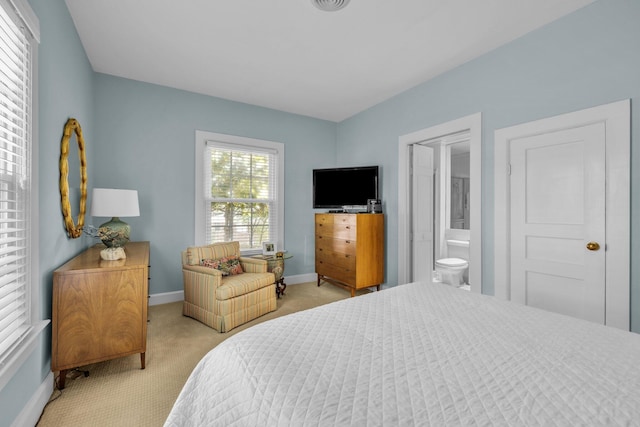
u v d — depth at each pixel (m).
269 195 4.28
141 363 2.06
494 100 2.70
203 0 2.08
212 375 1.04
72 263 2.03
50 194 1.77
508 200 2.61
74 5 2.11
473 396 0.80
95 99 3.14
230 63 2.98
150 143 3.43
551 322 1.30
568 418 0.71
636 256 1.93
